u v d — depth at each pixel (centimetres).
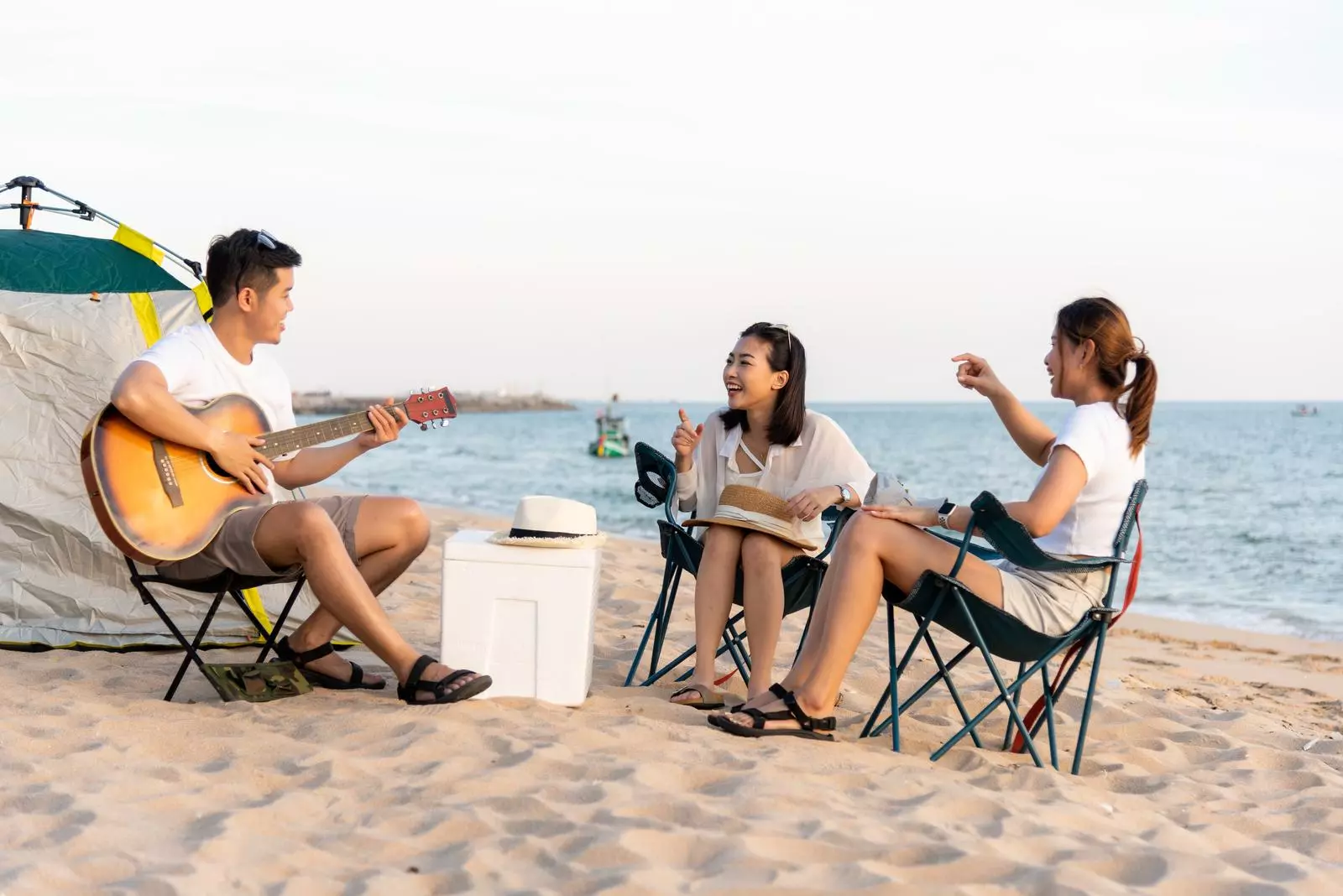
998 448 5159
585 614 378
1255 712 504
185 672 390
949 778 325
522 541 378
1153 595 1141
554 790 292
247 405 381
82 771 295
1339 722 495
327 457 389
